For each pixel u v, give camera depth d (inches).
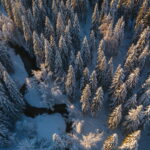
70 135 1328.7
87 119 1412.4
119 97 1176.8
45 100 1469.0
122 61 1790.1
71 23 1731.1
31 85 1517.0
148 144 1296.8
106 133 1326.3
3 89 1166.3
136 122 1069.1
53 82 1556.3
